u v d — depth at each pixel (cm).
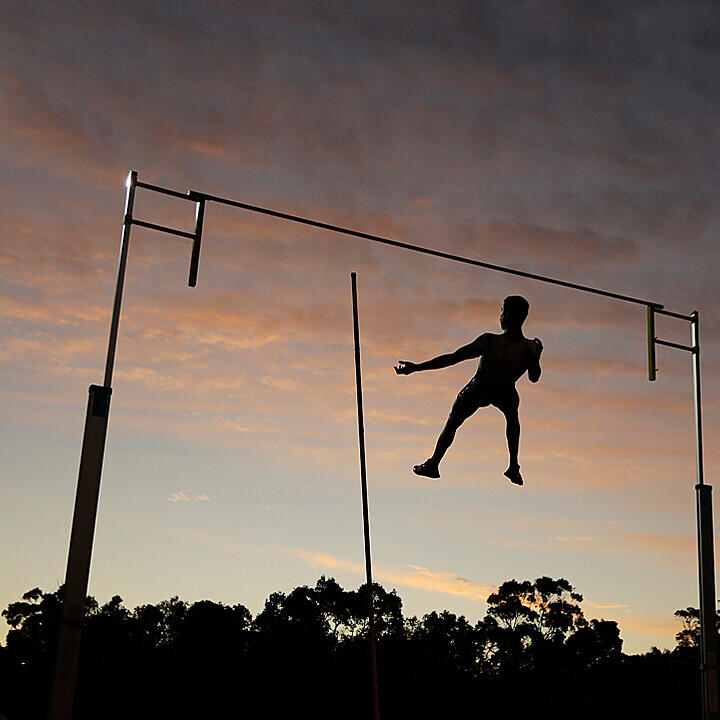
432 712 5334
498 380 1297
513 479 1309
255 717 5412
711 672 1473
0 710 5331
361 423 2236
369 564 2289
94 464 1109
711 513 1535
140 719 5459
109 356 1162
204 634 5625
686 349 1599
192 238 1292
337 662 5453
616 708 5319
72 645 1051
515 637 5575
